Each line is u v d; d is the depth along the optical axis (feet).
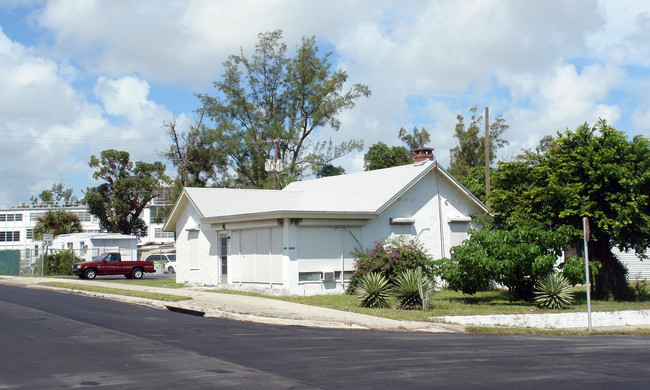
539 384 27.35
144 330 44.68
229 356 33.91
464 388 26.37
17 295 76.02
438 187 87.40
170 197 182.60
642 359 34.81
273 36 173.27
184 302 63.52
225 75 173.47
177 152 181.27
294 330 46.52
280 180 164.25
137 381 27.40
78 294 79.36
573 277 63.26
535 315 54.70
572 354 36.29
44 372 29.37
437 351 36.55
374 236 79.41
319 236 74.28
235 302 63.41
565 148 70.18
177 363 31.73
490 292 76.89
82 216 274.57
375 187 86.58
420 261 71.51
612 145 67.56
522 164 72.84
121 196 217.77
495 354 35.65
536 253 62.03
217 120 173.37
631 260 95.91
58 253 138.72
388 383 27.22
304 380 27.76
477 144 199.00
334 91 172.14
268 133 168.86
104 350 35.70
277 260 73.20
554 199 67.46
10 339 39.91
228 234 83.51
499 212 75.10
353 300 66.08
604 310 58.90
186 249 96.02
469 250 63.93
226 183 174.81
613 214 66.23
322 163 172.24
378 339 41.83
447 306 61.62
